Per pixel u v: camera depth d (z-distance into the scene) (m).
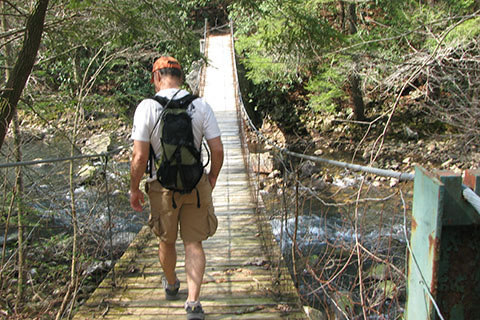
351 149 12.40
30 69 3.34
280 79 11.54
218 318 2.71
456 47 5.62
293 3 6.03
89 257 3.95
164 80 2.43
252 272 3.39
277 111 14.59
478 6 7.87
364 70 8.55
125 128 11.38
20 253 3.94
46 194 4.08
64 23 4.52
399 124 12.81
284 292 3.00
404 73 5.71
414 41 7.20
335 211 5.98
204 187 2.42
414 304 1.31
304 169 9.76
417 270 1.28
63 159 2.70
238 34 14.76
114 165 5.38
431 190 1.20
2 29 4.65
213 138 2.36
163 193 2.39
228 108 11.98
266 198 7.34
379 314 1.89
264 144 12.70
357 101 12.98
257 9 5.86
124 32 4.90
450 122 7.18
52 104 5.25
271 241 4.03
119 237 4.58
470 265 1.21
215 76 14.38
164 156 2.27
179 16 5.39
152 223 2.49
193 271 2.42
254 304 2.86
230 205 5.38
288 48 6.30
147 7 4.76
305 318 2.65
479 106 6.97
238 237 4.25
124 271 3.41
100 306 2.85
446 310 1.23
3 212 3.94
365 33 9.22
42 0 3.25
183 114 2.29
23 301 3.79
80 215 4.15
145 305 2.84
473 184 1.22
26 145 5.11
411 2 7.82
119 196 4.72
